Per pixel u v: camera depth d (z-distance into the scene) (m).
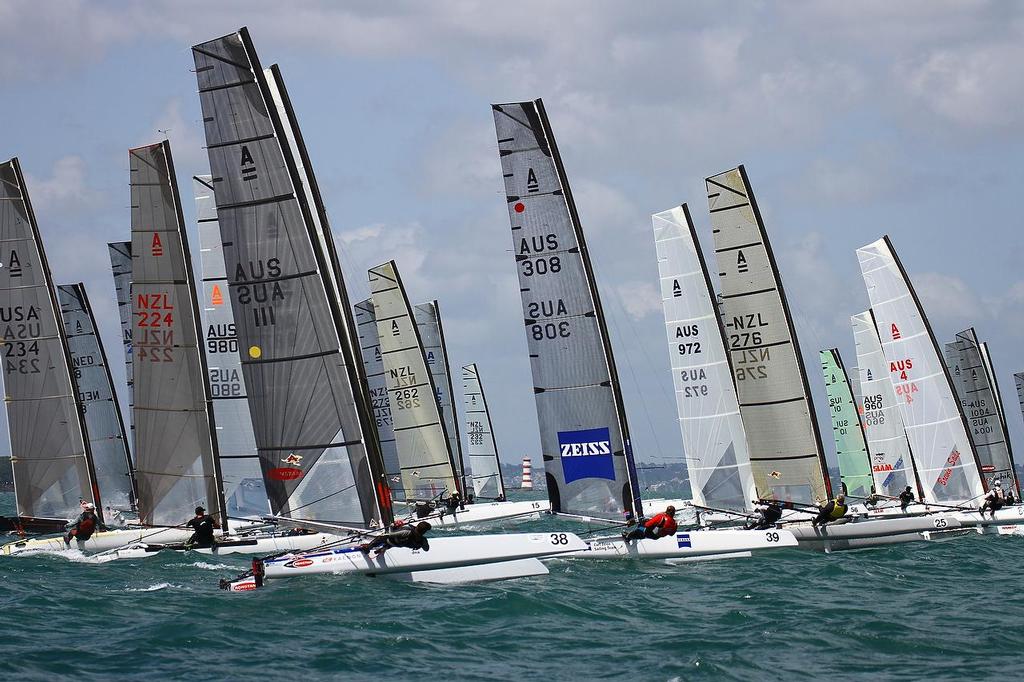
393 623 43.22
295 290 52.59
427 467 106.88
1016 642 41.97
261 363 53.19
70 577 55.62
